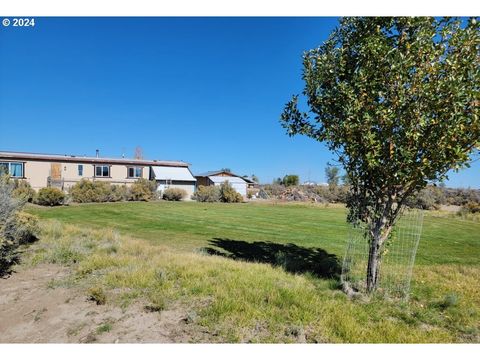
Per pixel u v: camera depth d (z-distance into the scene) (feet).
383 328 13.93
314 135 19.71
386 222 19.15
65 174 97.09
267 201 121.39
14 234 22.22
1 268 20.42
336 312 14.93
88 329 13.15
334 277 22.16
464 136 15.24
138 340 12.32
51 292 16.78
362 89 16.84
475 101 14.99
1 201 22.02
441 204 121.29
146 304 15.06
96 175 102.68
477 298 18.93
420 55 15.89
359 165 18.66
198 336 12.60
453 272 24.53
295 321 13.75
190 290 16.46
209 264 21.13
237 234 40.55
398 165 16.53
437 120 15.43
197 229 43.32
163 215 58.70
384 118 16.12
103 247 25.64
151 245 29.84
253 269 20.84
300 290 17.07
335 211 80.59
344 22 19.40
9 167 88.43
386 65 16.39
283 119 21.13
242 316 13.80
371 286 18.89
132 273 18.54
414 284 21.26
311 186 164.14
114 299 15.62
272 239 38.01
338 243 36.47
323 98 19.03
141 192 95.35
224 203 103.09
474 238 44.60
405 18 16.83
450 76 14.92
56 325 13.53
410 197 19.16
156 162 115.85
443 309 17.21
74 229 33.71
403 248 31.83
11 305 15.48
